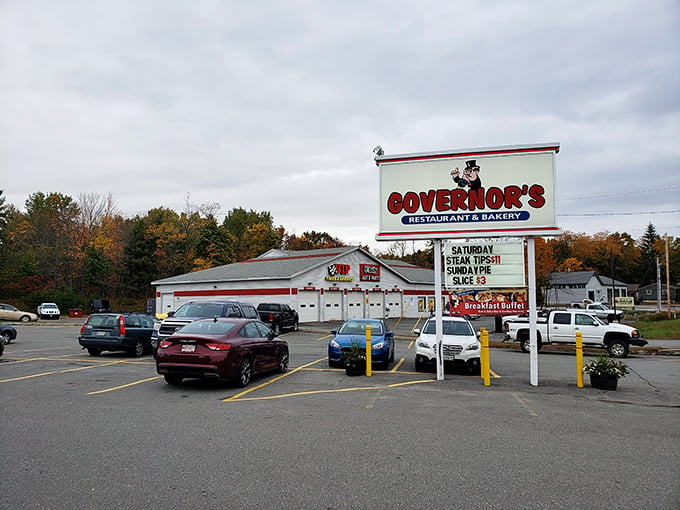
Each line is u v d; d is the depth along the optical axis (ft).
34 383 39.55
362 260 149.79
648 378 47.26
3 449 21.84
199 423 26.89
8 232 223.71
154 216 258.98
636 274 330.13
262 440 23.62
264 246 264.93
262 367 42.45
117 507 15.79
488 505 16.19
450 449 22.44
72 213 223.51
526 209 42.55
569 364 58.08
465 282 43.45
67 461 20.27
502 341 87.71
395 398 34.47
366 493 17.12
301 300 126.52
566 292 256.11
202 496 16.74
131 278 217.15
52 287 199.11
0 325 76.07
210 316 54.49
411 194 44.52
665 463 20.76
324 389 37.91
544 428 26.55
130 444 22.76
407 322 142.41
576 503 16.44
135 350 58.49
